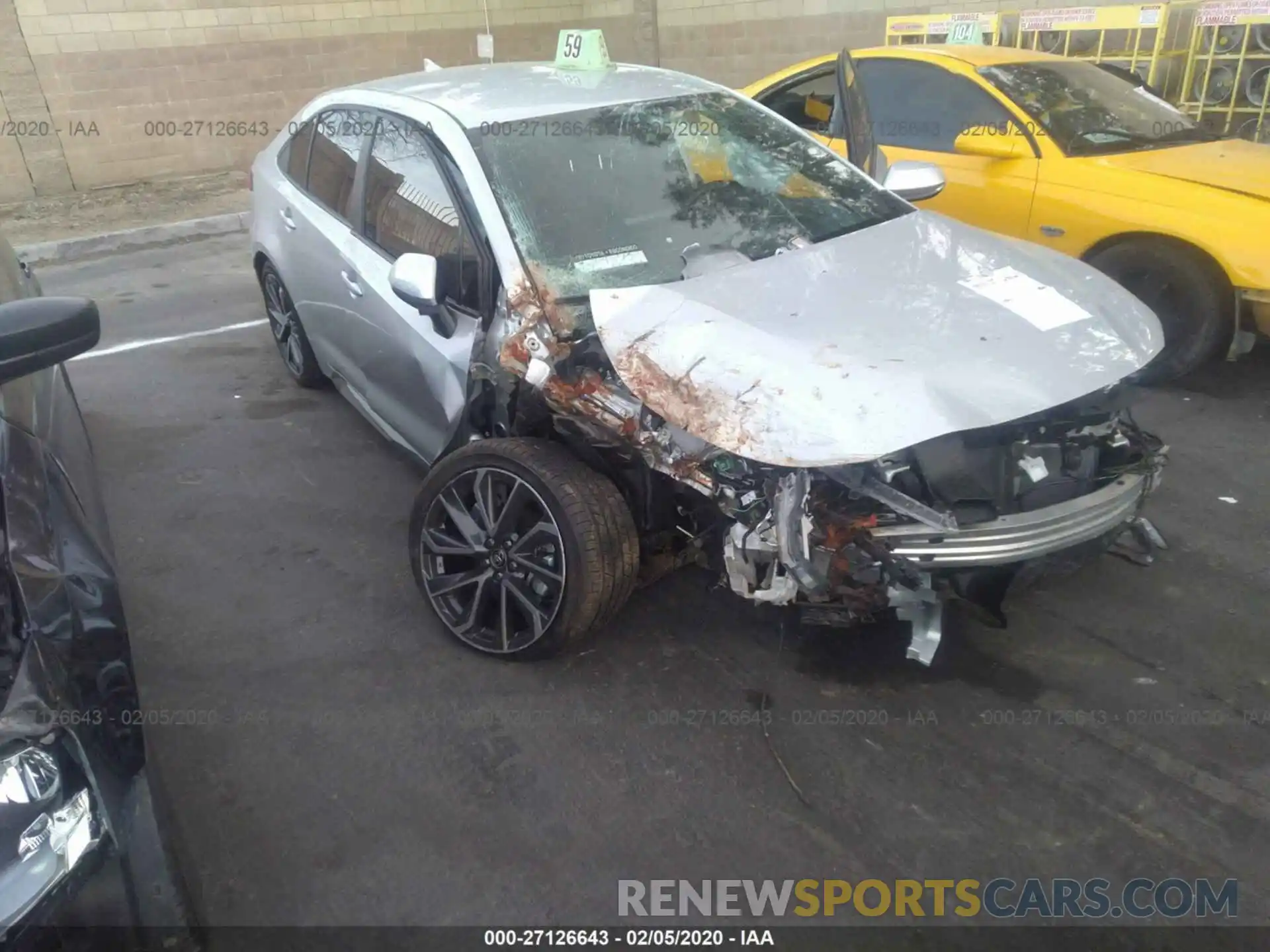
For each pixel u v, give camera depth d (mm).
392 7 12383
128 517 4270
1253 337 4906
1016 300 2992
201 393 5582
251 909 2412
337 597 3674
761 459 2467
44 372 2990
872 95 6230
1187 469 4293
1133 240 4988
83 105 10805
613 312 2934
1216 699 2988
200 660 3346
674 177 3592
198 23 11195
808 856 2521
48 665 1849
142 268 8430
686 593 3592
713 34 12250
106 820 1858
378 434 4984
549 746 2910
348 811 2707
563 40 4395
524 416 3193
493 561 3166
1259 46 7523
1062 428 2820
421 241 3539
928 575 2598
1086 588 3523
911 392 2500
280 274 4789
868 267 3213
